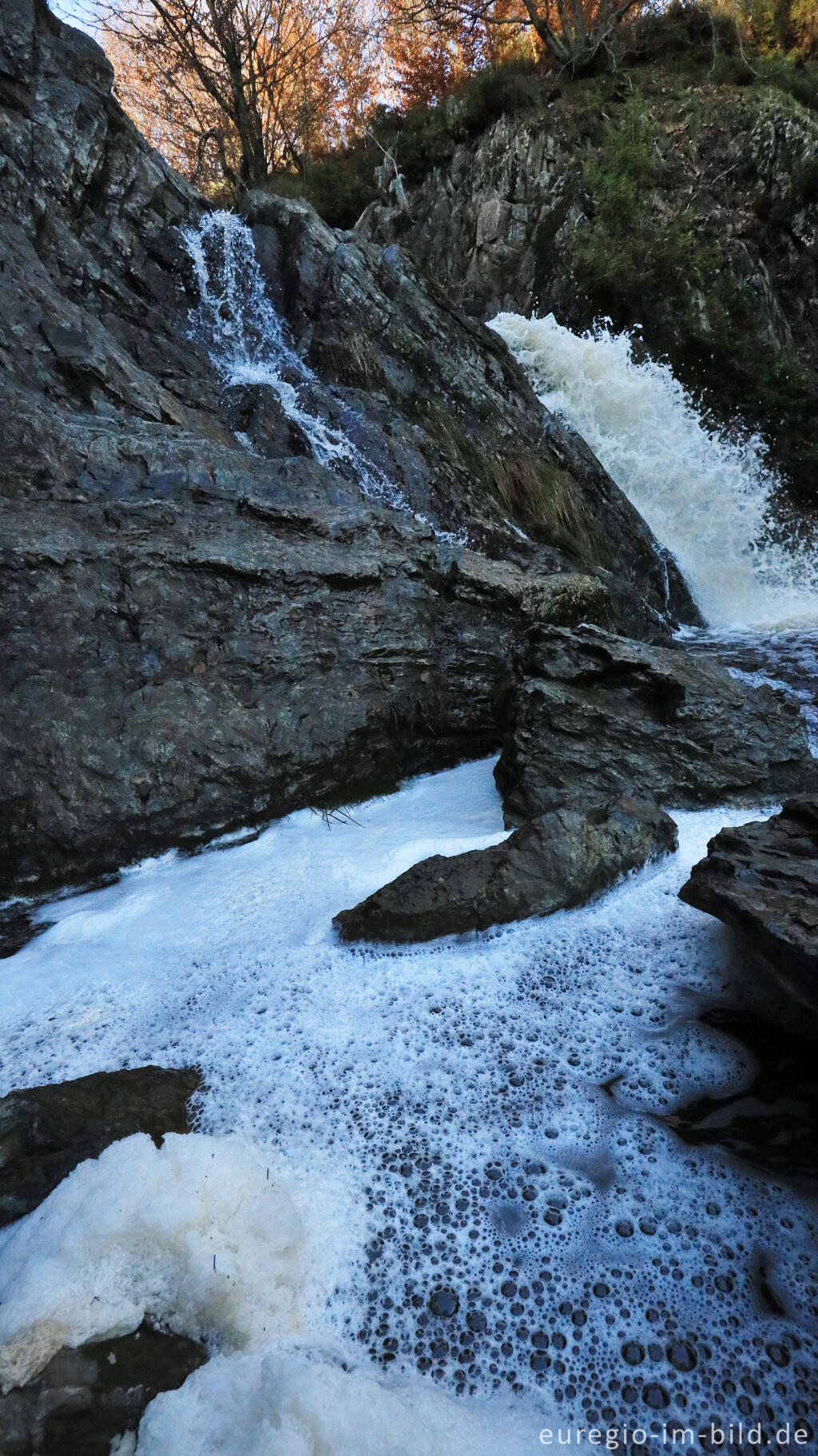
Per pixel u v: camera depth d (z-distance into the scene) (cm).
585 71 1611
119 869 384
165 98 1733
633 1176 198
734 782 399
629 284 1302
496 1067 233
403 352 873
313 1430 132
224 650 433
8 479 444
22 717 374
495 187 1502
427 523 710
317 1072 232
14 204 659
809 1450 144
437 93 1952
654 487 1113
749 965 263
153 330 728
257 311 827
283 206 894
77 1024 264
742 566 1066
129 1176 177
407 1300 169
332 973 276
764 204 1405
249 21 1529
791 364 1239
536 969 273
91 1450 138
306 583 462
